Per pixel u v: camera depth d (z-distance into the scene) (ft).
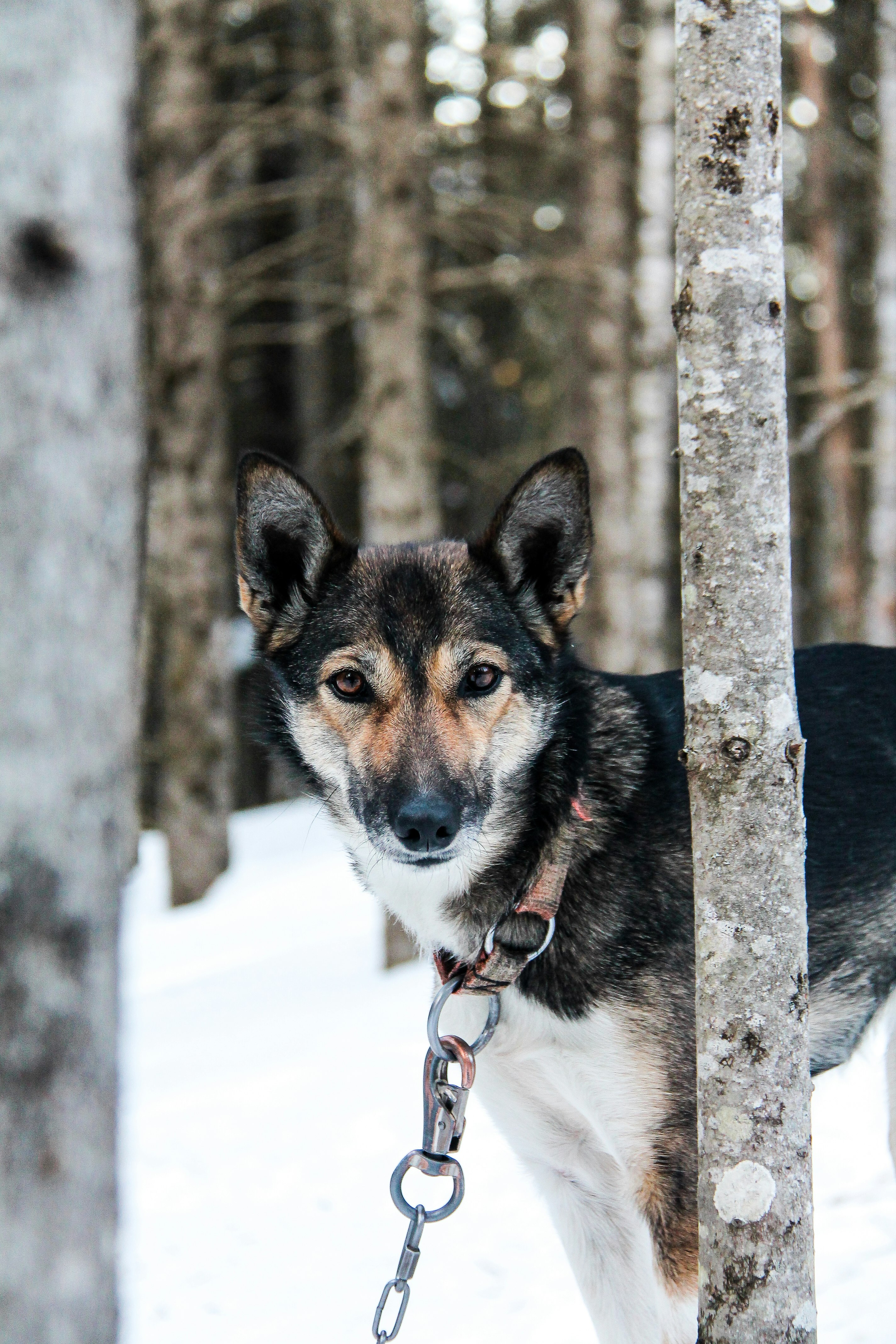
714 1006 7.20
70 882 4.25
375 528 27.96
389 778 9.67
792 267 61.77
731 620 7.16
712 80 7.14
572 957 9.54
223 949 29.09
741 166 7.14
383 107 27.58
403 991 22.40
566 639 10.84
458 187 39.86
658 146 33.68
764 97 7.16
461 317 52.60
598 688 10.84
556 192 45.88
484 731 10.04
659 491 35.81
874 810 10.59
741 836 7.14
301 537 10.89
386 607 10.31
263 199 33.53
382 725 9.98
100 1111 4.39
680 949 9.64
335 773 10.46
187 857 36.32
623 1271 10.15
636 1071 9.46
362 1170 14.97
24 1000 4.17
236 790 63.16
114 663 4.37
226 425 56.29
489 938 9.63
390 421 27.73
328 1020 21.38
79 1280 4.32
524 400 57.67
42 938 4.20
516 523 10.57
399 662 10.09
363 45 30.94
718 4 7.12
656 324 34.37
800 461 61.41
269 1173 15.17
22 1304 4.20
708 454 7.21
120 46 4.31
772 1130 7.09
